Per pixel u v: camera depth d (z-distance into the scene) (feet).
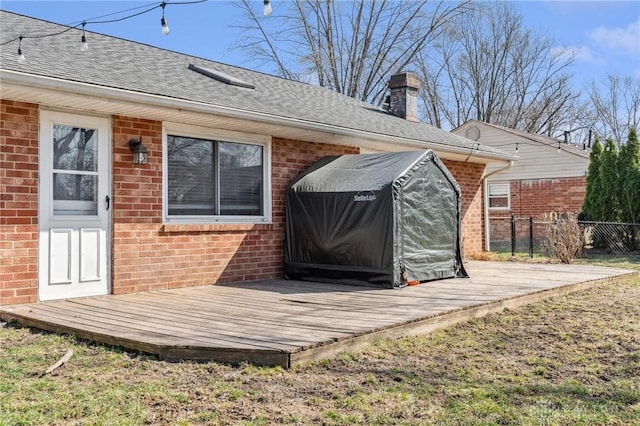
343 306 20.12
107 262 23.30
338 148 33.96
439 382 12.66
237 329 15.99
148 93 21.90
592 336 17.60
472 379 12.93
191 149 26.78
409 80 46.16
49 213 21.54
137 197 24.22
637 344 16.60
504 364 14.29
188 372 13.14
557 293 25.57
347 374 13.16
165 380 12.53
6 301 20.30
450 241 29.30
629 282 30.86
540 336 17.63
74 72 21.20
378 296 22.66
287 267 29.17
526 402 11.38
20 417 10.16
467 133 77.87
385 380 12.77
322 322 16.93
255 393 11.72
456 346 16.16
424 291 24.12
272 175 30.07
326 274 27.66
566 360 14.80
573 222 43.86
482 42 109.29
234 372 13.12
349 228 26.61
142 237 24.35
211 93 26.48
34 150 21.11
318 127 28.81
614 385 12.64
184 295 23.26
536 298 24.02
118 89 20.95
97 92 20.40
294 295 23.16
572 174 67.36
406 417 10.49
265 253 29.48
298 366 13.53
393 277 25.13
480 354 15.33
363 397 11.51
